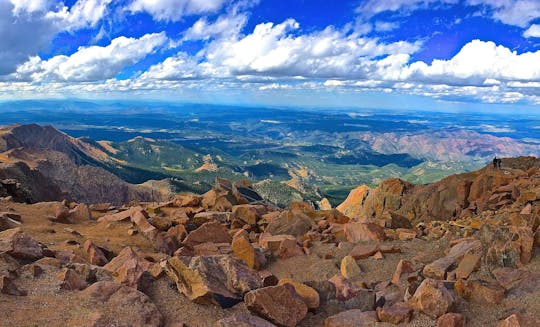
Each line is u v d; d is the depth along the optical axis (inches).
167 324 412.8
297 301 451.5
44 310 385.7
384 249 755.4
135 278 486.6
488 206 1290.6
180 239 872.9
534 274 480.4
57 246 663.8
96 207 1152.2
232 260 529.0
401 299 482.3
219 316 438.9
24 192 1445.6
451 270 558.6
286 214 1044.5
